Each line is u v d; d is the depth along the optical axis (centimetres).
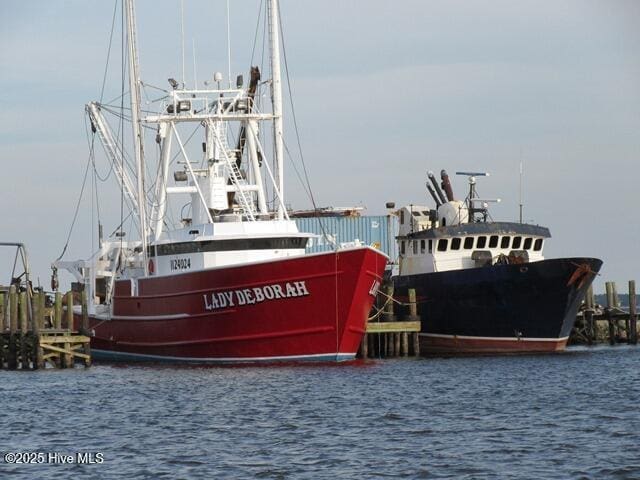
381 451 6681
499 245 13062
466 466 6259
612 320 14562
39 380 10738
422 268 13175
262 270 10462
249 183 11712
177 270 11356
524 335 12431
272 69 11662
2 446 7188
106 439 7294
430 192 13850
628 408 8069
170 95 11562
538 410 8050
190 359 11275
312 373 10275
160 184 11625
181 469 6328
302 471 6222
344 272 10362
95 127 13162
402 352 12569
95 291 13075
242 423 7700
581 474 6022
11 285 12200
